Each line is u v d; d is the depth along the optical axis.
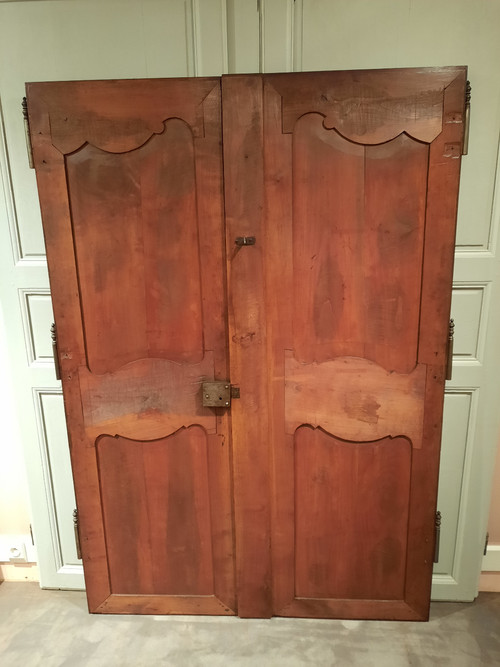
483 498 1.86
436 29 1.54
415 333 1.60
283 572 1.82
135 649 1.76
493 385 1.77
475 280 1.69
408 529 1.75
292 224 1.55
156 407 1.70
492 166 1.62
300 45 1.57
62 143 1.52
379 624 1.84
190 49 1.59
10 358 1.84
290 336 1.62
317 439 1.70
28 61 1.62
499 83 1.56
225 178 1.52
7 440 1.98
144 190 1.55
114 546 1.84
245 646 1.76
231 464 1.74
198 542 1.82
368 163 1.50
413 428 1.66
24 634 1.84
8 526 2.06
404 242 1.54
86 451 1.75
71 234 1.59
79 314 1.64
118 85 1.49
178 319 1.64
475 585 1.93
